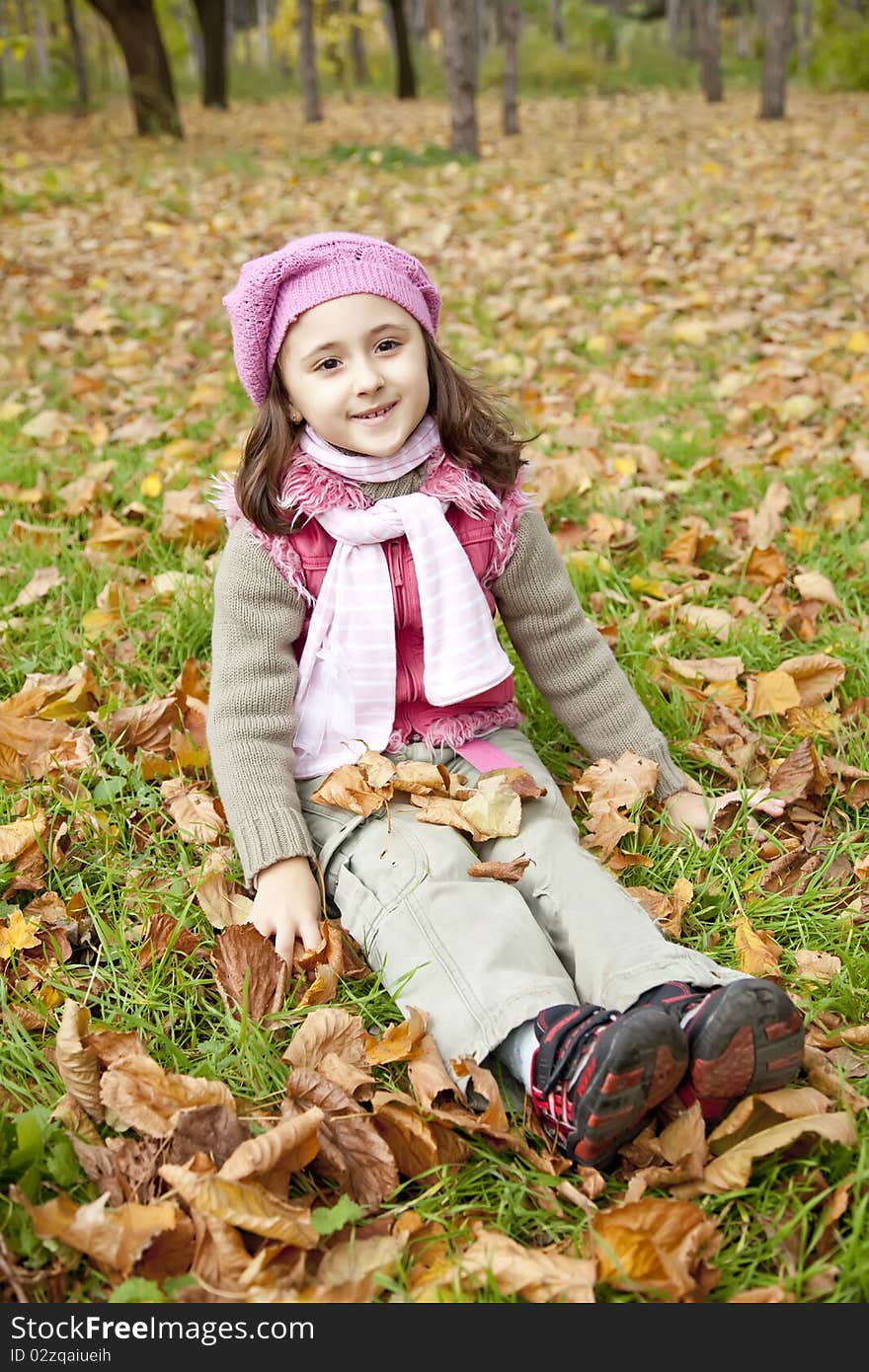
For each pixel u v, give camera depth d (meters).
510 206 9.03
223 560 2.06
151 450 4.02
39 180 10.70
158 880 2.04
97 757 2.31
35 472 3.75
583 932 1.67
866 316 5.35
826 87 19.86
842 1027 1.72
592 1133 1.39
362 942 1.77
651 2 33.03
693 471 3.61
